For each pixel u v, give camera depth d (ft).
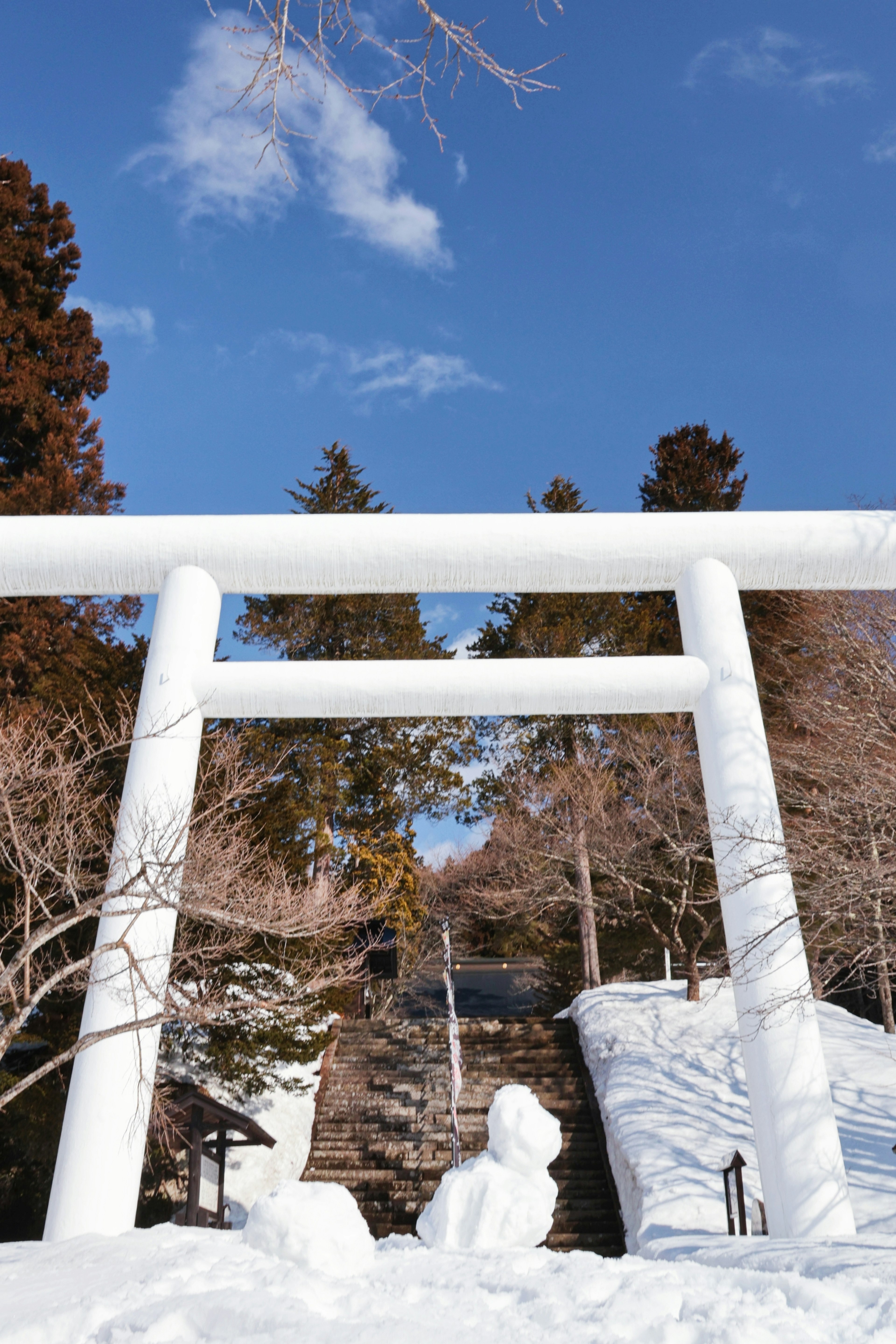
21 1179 38.96
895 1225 32.19
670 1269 16.53
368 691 30.78
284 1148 46.98
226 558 31.30
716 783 30.25
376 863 69.10
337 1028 56.75
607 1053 49.11
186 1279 14.10
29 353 67.31
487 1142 45.73
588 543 31.60
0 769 23.57
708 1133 40.81
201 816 27.02
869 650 36.55
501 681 30.99
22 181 69.82
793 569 32.19
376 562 31.32
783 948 27.84
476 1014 80.12
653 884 60.70
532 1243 19.97
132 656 48.01
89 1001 26.00
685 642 32.48
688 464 88.28
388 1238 22.22
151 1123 31.27
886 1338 10.75
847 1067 45.11
